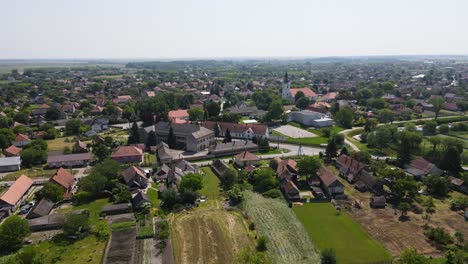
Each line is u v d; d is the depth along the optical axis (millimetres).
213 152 144250
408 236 82562
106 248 76750
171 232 83375
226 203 99688
